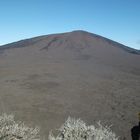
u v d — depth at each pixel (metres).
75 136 6.98
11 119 7.57
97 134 7.00
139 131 7.58
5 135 6.92
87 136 6.96
